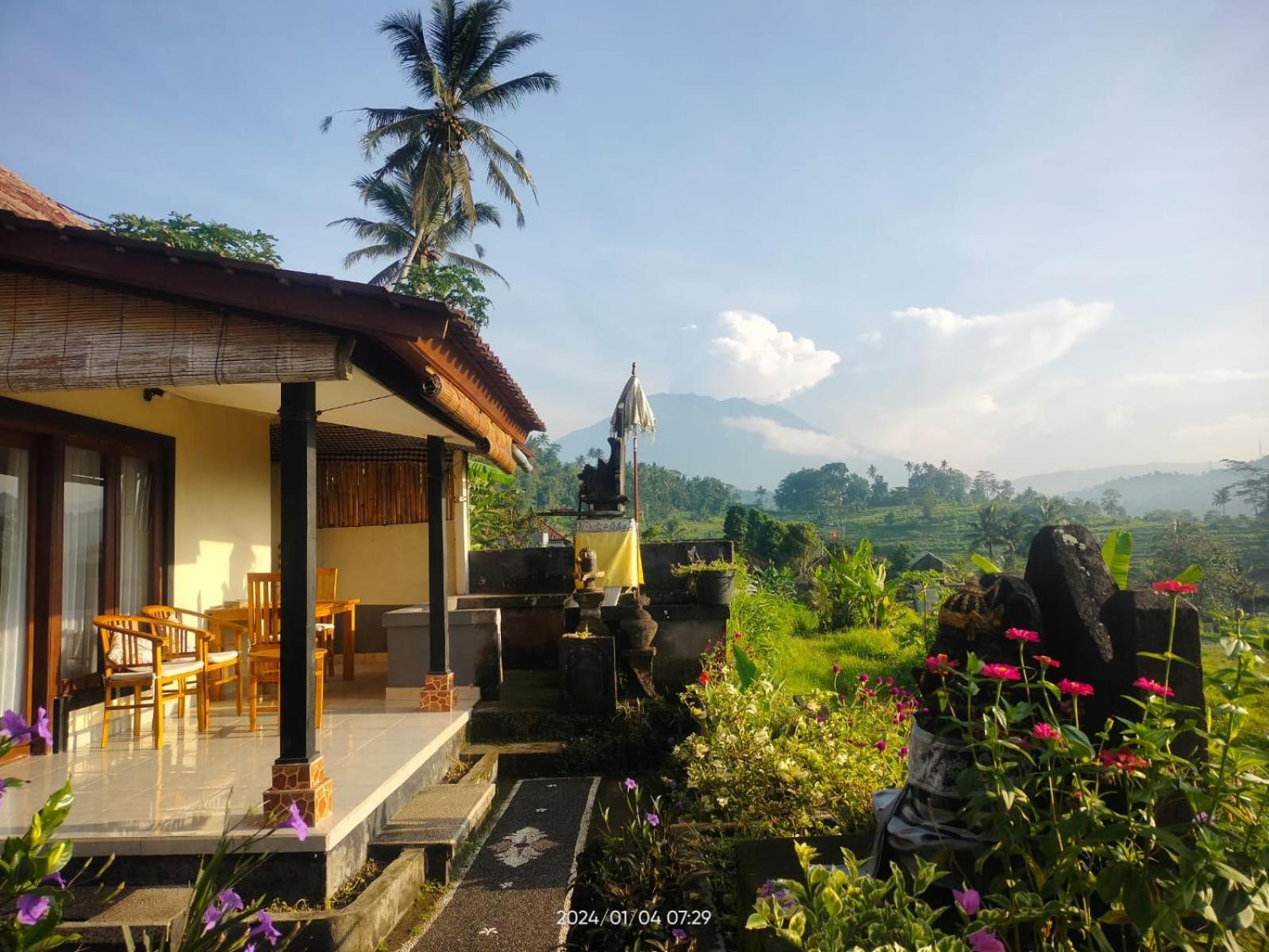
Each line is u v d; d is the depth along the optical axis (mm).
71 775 4758
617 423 11312
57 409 5242
